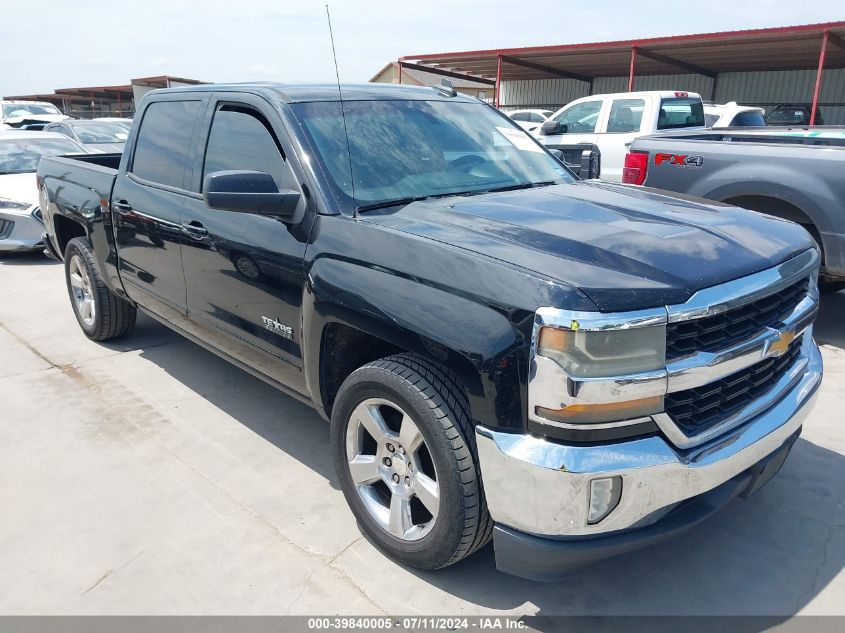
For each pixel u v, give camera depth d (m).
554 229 2.64
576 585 2.72
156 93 4.39
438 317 2.38
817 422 4.00
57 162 5.52
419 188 3.25
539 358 2.13
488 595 2.66
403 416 2.59
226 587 2.71
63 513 3.20
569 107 10.92
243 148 3.50
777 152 5.06
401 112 3.64
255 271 3.26
